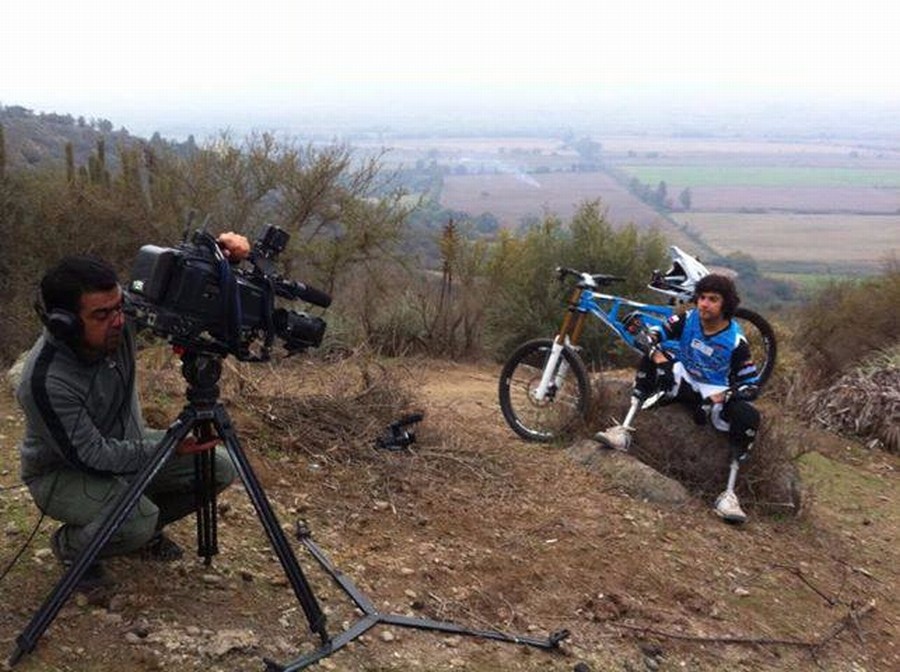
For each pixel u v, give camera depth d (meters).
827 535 5.53
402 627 3.47
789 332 11.17
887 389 8.44
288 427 5.17
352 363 6.41
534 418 6.43
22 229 12.05
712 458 5.66
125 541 3.09
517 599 3.92
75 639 2.98
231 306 2.90
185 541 3.80
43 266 11.98
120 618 3.13
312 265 11.78
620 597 4.11
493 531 4.57
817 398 8.74
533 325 11.82
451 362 10.86
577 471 5.56
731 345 5.44
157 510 3.20
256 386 5.50
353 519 4.40
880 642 4.32
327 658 3.15
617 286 11.88
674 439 5.73
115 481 3.16
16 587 3.23
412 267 12.14
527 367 6.43
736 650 3.91
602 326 11.28
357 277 11.87
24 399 2.84
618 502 5.20
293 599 3.51
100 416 3.05
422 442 5.50
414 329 11.09
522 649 3.51
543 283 11.99
